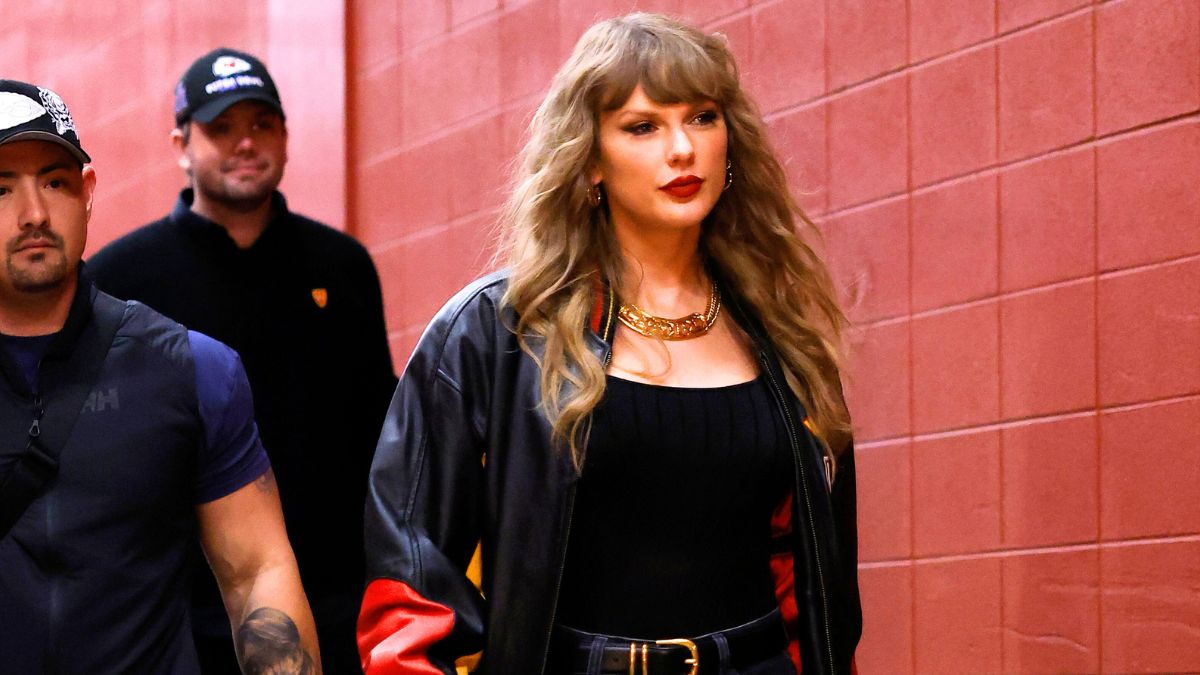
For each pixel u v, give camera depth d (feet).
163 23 25.17
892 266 14.83
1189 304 12.75
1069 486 13.43
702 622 9.36
